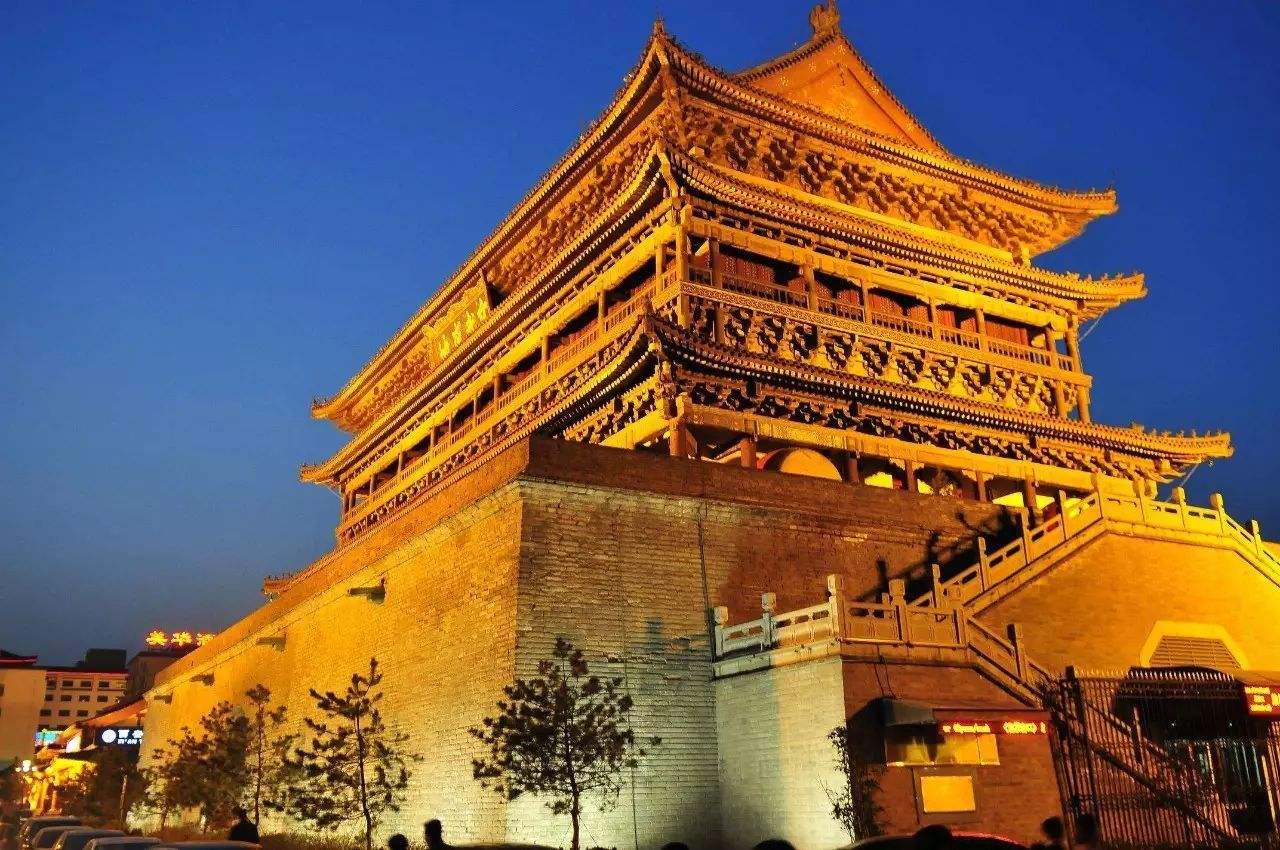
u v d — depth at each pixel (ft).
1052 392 191.21
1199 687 92.43
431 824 56.75
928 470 165.78
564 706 77.71
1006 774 81.87
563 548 93.45
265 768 119.24
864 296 174.50
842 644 80.43
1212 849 82.38
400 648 112.88
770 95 168.14
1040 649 101.35
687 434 137.08
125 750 225.76
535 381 183.73
